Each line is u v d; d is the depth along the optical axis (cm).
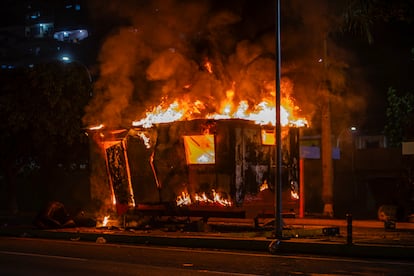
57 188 3706
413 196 2442
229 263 1238
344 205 3350
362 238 1650
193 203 1931
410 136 2519
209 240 1598
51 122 3045
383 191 3291
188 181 1941
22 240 1845
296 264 1215
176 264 1230
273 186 1941
